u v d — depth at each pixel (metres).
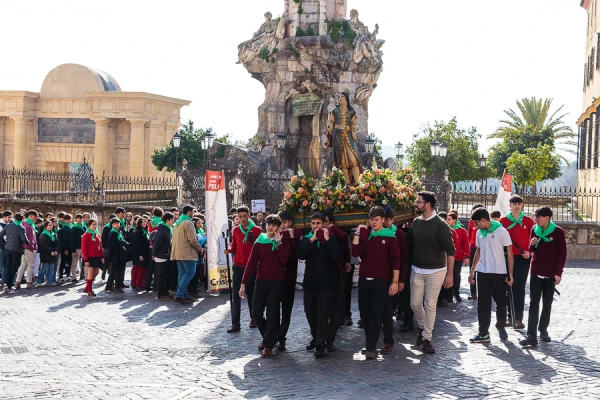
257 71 31.97
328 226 10.79
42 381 8.65
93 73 57.94
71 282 19.64
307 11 30.78
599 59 38.19
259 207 20.31
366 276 9.98
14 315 13.90
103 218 29.19
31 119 59.38
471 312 14.07
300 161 31.83
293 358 10.00
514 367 9.33
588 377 8.80
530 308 10.74
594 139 38.00
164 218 16.03
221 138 42.25
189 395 8.02
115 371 9.20
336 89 30.66
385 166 29.77
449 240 10.17
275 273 10.20
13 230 17.78
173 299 16.03
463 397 7.91
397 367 9.38
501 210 17.58
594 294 16.44
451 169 53.03
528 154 49.41
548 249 10.77
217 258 16.12
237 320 12.04
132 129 56.19
